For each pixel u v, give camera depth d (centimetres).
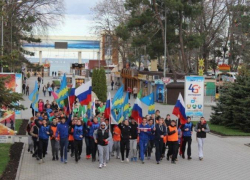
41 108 2788
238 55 6994
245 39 6738
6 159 1789
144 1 5169
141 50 6669
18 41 5703
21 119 3316
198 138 1919
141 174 1614
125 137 1814
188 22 6191
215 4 6203
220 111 3200
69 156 1955
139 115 1877
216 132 2809
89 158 1902
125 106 2056
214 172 1672
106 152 1736
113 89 7594
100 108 2612
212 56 7612
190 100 3281
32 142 1988
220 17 6444
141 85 6594
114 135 1894
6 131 2200
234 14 6538
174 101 5175
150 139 1838
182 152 1945
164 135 1819
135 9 5534
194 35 5412
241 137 2661
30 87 7225
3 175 1513
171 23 5294
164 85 5272
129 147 1828
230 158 1967
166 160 1892
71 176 1564
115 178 1545
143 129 1812
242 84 3023
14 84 2333
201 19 6209
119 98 2023
